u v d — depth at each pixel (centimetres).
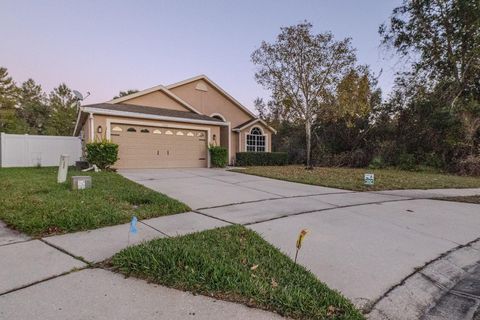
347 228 448
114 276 268
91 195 561
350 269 308
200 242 347
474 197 757
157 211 490
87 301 228
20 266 284
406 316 238
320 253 346
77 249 328
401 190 865
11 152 1513
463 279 317
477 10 1476
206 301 233
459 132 1515
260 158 1856
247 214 509
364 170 1541
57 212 430
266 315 219
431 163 1575
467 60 1590
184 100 1781
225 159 1488
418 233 444
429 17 1664
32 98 4100
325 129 1995
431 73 1747
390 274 301
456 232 461
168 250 303
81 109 1134
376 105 1852
